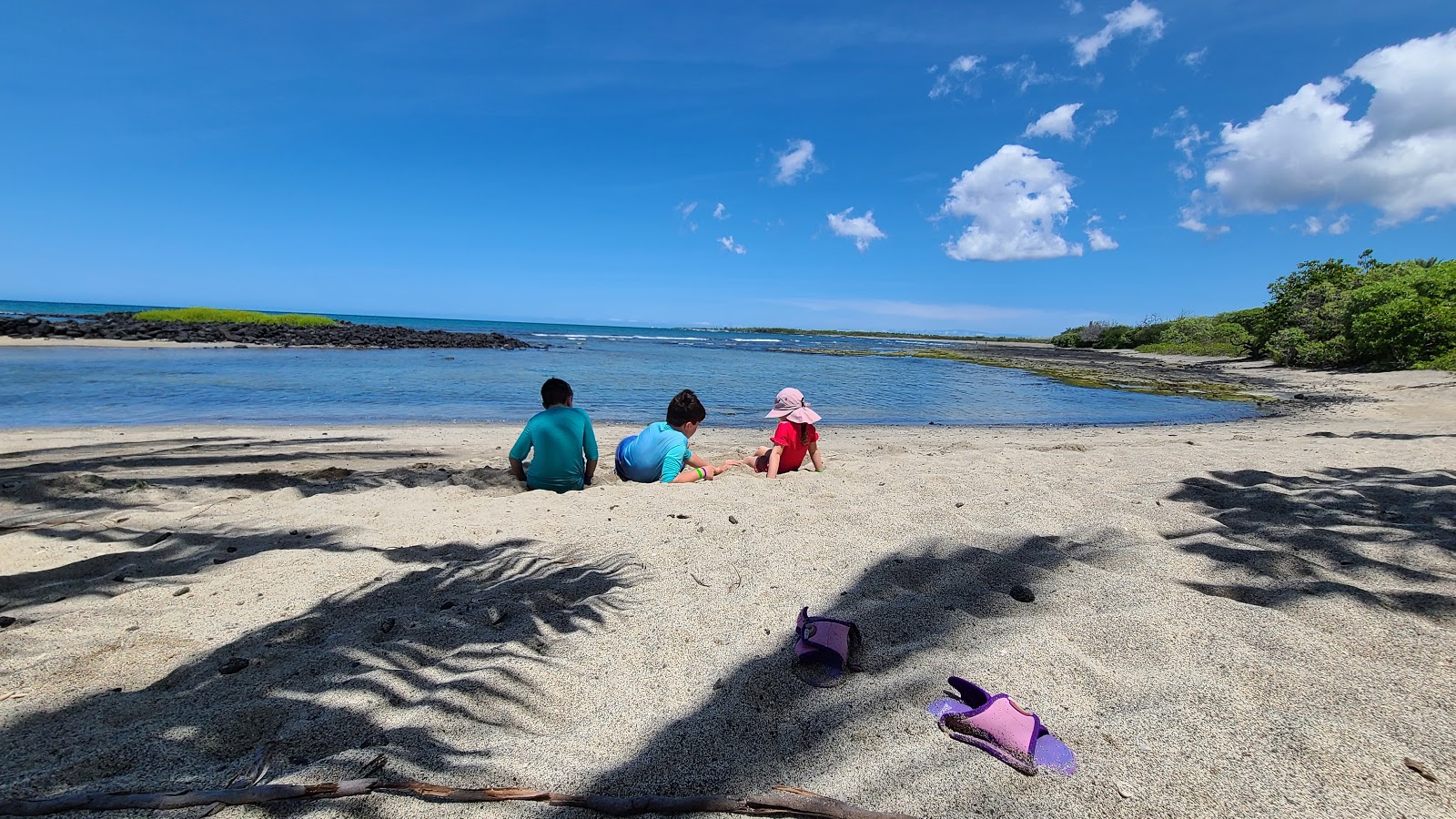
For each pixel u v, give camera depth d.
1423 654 2.32
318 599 2.93
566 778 1.72
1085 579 3.10
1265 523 4.04
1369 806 1.59
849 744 1.87
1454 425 10.42
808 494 4.86
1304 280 31.38
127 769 1.69
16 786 1.61
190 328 31.64
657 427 5.86
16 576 3.14
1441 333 21.11
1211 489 5.06
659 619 2.72
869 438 10.09
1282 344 28.59
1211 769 1.73
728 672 2.29
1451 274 23.33
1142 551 3.51
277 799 1.58
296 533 3.91
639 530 3.93
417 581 3.12
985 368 30.59
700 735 1.92
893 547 3.58
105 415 10.13
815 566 3.30
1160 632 2.52
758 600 2.90
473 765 1.75
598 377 20.38
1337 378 22.00
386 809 1.57
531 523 4.11
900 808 1.61
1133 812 1.59
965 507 4.45
